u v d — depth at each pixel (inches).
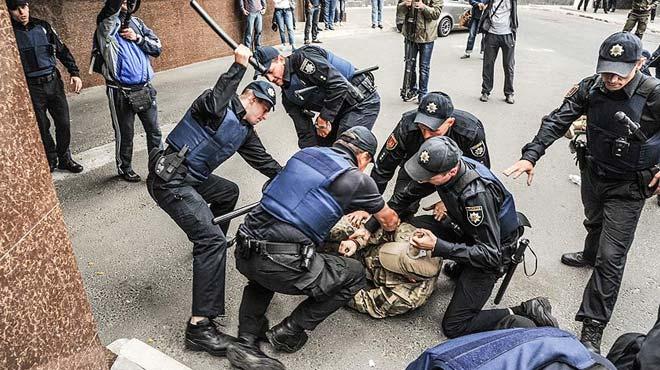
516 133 222.1
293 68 145.0
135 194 169.9
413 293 109.2
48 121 174.2
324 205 90.4
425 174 90.4
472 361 45.0
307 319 97.4
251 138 116.6
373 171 128.0
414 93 264.8
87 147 206.8
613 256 99.9
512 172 107.7
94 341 68.6
